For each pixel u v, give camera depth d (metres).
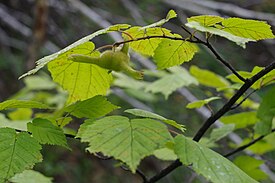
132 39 0.70
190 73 1.22
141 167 2.24
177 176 1.88
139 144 0.62
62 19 2.52
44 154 2.23
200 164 0.63
